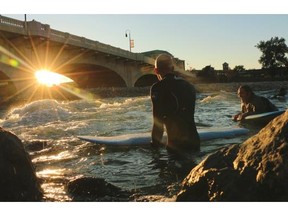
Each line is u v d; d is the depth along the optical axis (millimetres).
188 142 4820
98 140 5574
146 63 59031
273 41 72000
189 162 4184
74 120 9445
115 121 8938
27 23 28500
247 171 2221
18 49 28438
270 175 2086
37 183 3189
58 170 4047
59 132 7219
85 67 45688
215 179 2338
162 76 4934
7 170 2930
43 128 7840
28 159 3223
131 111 11828
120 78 53688
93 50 40062
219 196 2236
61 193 3158
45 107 11047
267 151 2221
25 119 9750
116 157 4629
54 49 34219
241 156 2367
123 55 49062
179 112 4797
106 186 3176
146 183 3422
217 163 2461
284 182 2021
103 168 4105
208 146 5125
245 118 7945
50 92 29250
